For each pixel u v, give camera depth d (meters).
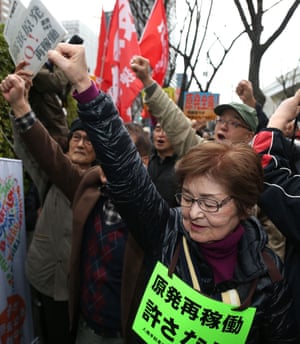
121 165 1.18
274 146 1.47
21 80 1.89
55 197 2.31
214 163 1.07
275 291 1.17
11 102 1.93
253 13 4.95
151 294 1.19
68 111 4.50
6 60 3.16
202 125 6.23
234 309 1.11
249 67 5.14
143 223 1.23
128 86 3.91
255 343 1.20
